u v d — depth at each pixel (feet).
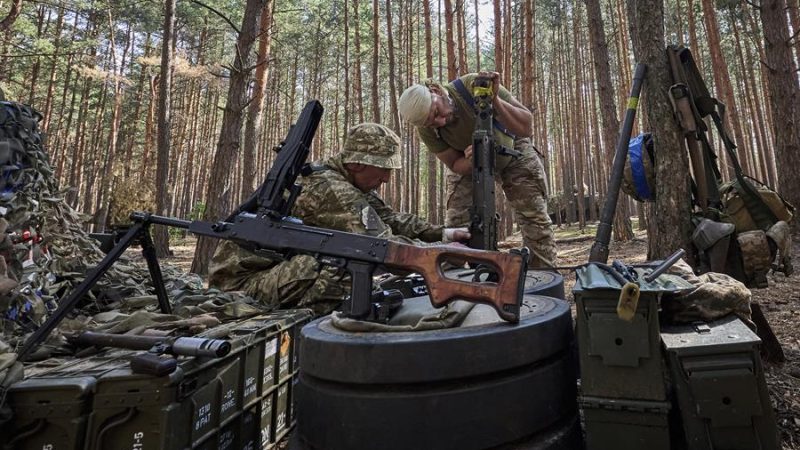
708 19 59.47
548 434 5.43
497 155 12.06
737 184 10.72
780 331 11.36
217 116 114.01
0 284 6.36
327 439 5.23
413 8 81.76
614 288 5.13
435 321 5.70
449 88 11.89
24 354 6.05
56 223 9.70
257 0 30.60
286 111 114.62
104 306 9.71
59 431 4.90
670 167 12.00
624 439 5.16
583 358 5.37
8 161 8.11
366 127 10.14
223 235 6.70
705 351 4.86
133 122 92.17
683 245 11.71
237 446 6.73
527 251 5.59
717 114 11.46
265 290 10.57
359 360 5.03
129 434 5.01
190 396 5.47
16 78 79.56
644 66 12.32
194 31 88.99
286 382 8.50
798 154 30.73
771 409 4.71
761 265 9.79
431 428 4.89
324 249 6.11
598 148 79.51
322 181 9.39
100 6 66.74
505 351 5.11
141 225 7.47
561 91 102.47
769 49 32.35
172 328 7.16
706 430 4.86
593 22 40.09
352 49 87.20
